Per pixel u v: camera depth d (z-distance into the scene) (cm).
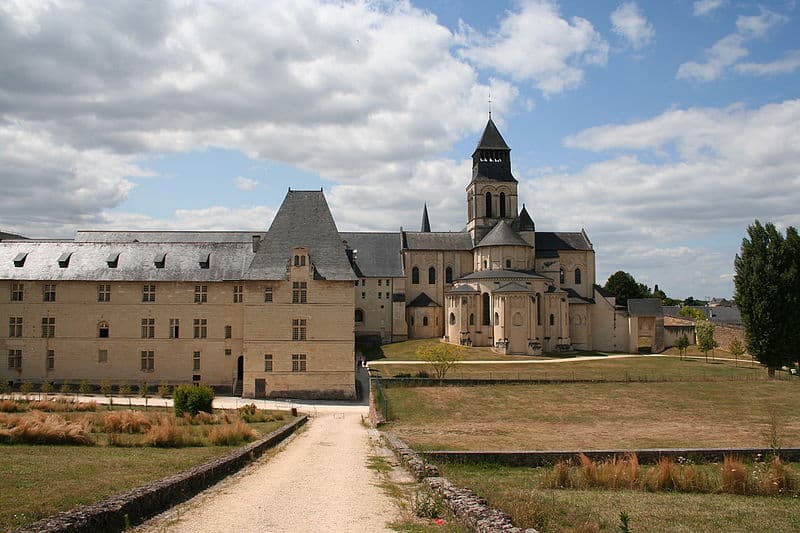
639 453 3331
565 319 11931
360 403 7225
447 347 8562
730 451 3428
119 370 7756
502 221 12569
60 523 1437
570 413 5738
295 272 7581
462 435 4388
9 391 6838
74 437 3147
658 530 1792
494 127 13538
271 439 3659
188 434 3472
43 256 8069
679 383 7444
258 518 1773
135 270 7912
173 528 1647
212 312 7869
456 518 1794
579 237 13512
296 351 7512
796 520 1981
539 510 1823
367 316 12788
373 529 1669
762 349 8331
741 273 8594
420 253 13262
